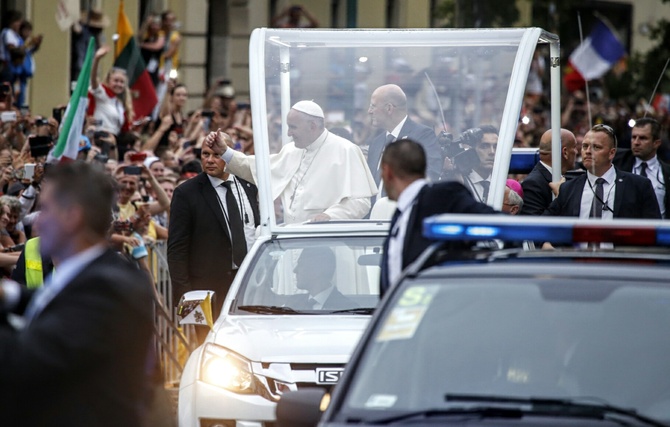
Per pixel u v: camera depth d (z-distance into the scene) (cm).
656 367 1745
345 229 3209
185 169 5131
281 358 2766
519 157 4241
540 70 8600
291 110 3462
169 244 3741
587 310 1814
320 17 11044
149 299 1616
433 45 3641
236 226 3753
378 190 3516
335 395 1780
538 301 1836
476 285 1875
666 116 10938
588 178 3650
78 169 1683
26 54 6134
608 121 9806
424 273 1920
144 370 1622
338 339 2808
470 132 3538
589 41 6462
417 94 3600
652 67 11344
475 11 10919
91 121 5056
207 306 3003
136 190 4319
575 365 1766
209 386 2773
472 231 1842
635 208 3609
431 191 2352
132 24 8250
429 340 1820
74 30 7119
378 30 3638
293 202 3456
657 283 1831
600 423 1672
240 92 10156
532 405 1719
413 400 1755
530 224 1834
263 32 3616
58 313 1559
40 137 4022
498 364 1781
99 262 1636
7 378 1531
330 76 3666
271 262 3122
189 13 9425
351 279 3094
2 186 3903
